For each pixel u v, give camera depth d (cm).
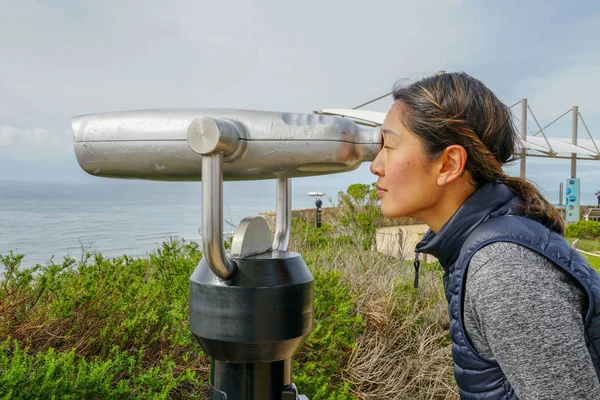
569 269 65
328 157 69
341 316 213
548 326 61
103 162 74
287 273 71
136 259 278
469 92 76
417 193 76
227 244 241
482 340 69
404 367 236
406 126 75
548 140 1075
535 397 61
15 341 137
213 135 63
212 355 72
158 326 181
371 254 402
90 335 168
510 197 77
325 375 205
